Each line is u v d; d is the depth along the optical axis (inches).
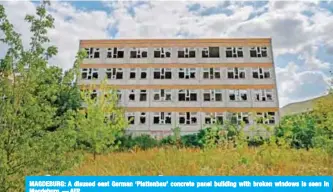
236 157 436.8
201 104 1625.2
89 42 1705.2
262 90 1637.6
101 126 635.5
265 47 1684.3
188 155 474.6
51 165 203.0
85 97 697.6
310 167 385.1
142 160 472.4
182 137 1117.1
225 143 516.4
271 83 1641.2
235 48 1688.0
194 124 1604.3
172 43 1696.6
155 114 1622.8
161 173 362.0
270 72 1654.8
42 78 203.9
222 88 1642.5
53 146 200.1
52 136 201.6
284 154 424.5
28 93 196.1
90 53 1697.8
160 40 1701.5
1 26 200.7
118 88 1652.3
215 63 1669.5
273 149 418.6
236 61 1670.8
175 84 1651.1
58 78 215.8
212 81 1651.1
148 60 1681.8
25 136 192.4
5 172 185.9
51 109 203.5
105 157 557.3
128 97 1643.7
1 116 190.7
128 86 1654.8
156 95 1643.7
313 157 446.3
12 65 198.5
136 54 1691.7
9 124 191.6
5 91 193.9
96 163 456.8
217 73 1662.2
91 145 623.5
